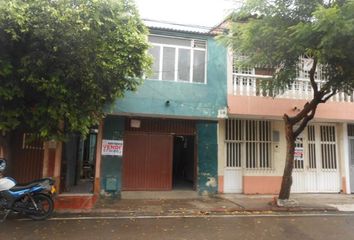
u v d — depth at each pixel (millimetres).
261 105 13539
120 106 12227
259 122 14648
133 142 13453
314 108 11328
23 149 12102
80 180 17344
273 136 14641
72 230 7844
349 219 9695
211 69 13297
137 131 13516
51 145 12258
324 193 14883
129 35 9438
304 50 8953
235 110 13250
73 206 10750
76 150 15648
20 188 8773
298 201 12430
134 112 12336
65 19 8086
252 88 13562
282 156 14641
